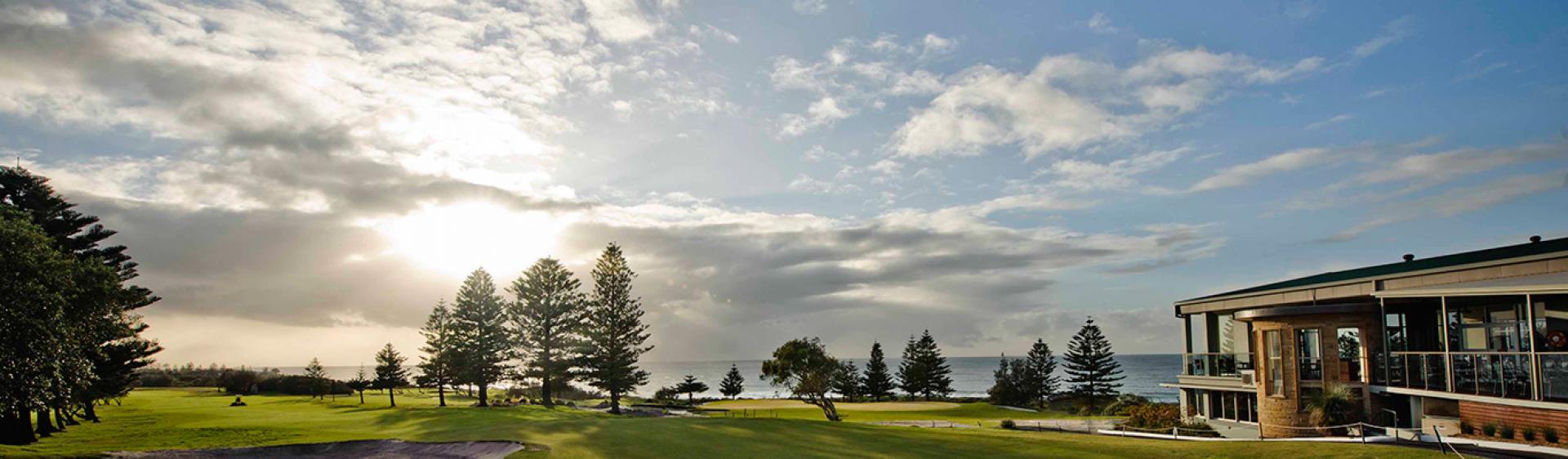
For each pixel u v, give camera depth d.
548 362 69.44
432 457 25.70
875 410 63.50
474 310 73.31
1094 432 32.97
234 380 91.81
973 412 61.22
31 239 24.19
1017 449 25.41
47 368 24.02
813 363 51.53
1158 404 39.75
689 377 99.44
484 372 71.81
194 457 25.61
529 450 25.75
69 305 26.70
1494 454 19.89
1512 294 22.17
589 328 70.25
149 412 48.38
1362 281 28.81
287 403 66.62
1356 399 27.25
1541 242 29.36
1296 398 28.34
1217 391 35.09
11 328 22.53
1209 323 38.22
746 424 33.44
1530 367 21.31
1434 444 21.92
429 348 75.38
